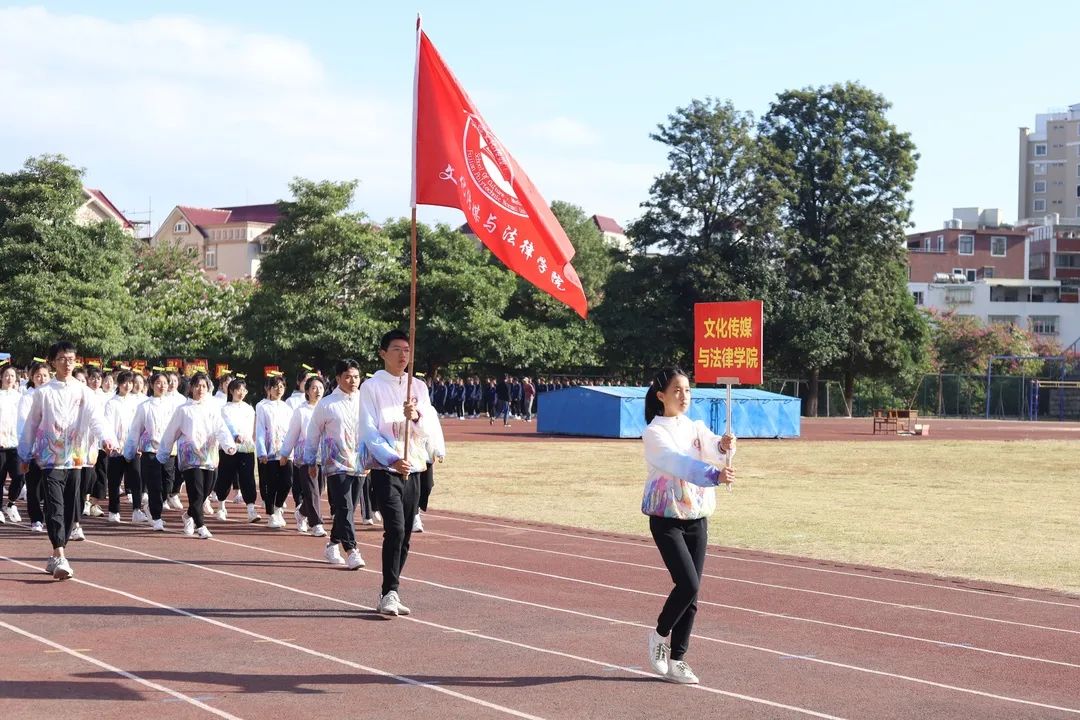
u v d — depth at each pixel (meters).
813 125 62.91
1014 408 70.56
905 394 71.25
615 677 7.48
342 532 11.88
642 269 60.88
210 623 8.94
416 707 6.67
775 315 60.00
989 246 103.38
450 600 10.12
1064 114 143.88
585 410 40.25
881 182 62.03
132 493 15.87
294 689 7.02
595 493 20.94
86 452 11.12
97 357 45.62
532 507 18.62
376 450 8.97
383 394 9.19
